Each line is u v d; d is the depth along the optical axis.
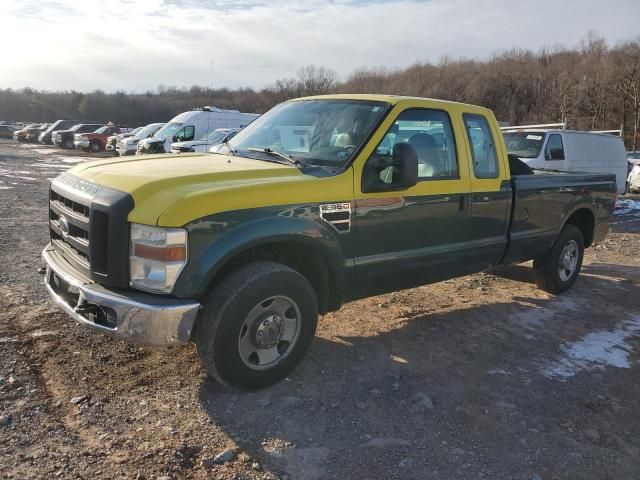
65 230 3.85
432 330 5.19
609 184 6.98
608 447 3.47
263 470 2.98
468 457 3.25
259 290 3.57
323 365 4.29
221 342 3.49
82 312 3.52
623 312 6.06
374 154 4.22
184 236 3.29
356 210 4.09
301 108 4.94
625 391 4.23
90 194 3.52
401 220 4.40
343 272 4.10
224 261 3.43
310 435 3.33
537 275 6.53
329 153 4.26
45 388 3.64
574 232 6.47
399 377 4.16
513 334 5.23
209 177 3.67
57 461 2.92
